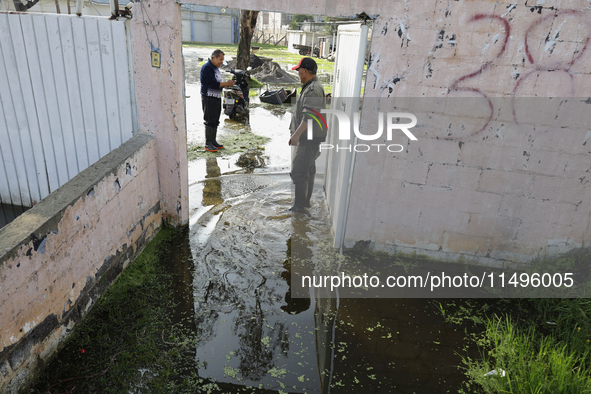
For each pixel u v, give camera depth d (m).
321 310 3.14
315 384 2.45
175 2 3.21
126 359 2.52
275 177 5.70
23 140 4.11
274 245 4.02
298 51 30.28
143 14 3.27
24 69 3.78
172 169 3.84
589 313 3.12
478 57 3.12
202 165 5.99
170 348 2.65
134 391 2.30
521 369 2.55
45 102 3.87
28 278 2.15
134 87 3.59
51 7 9.45
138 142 3.54
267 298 3.24
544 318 3.14
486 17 3.01
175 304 3.08
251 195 5.09
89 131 3.90
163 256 3.70
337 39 4.57
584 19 2.92
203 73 6.12
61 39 3.57
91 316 2.86
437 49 3.14
